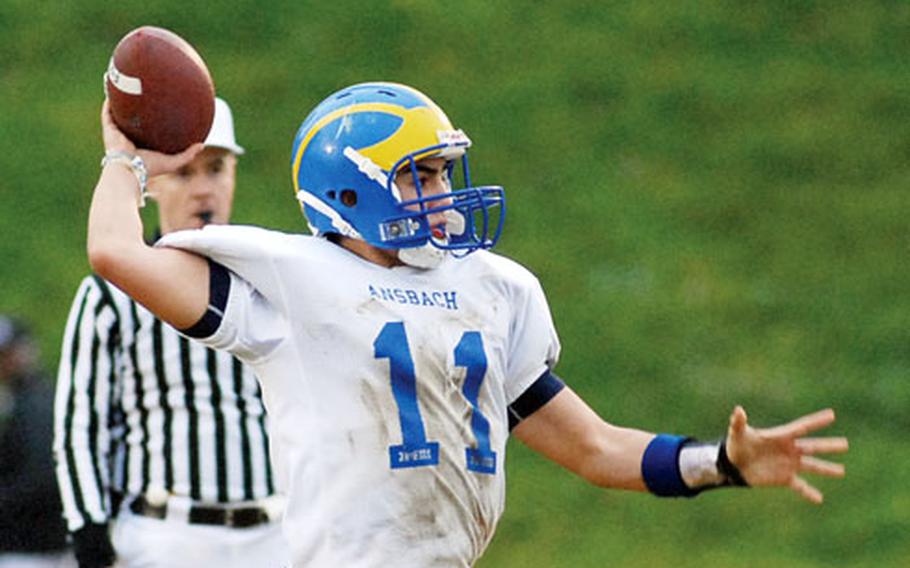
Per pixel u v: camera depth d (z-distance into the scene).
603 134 50.59
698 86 52.78
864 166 50.19
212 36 54.41
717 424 40.34
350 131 15.32
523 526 37.09
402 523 14.98
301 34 54.31
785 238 47.22
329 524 14.91
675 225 47.34
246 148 49.12
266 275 14.91
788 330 43.88
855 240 47.28
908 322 44.28
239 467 21.05
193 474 20.97
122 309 20.94
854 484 38.88
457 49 53.88
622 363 42.25
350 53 53.62
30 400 27.45
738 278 45.56
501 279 15.78
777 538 36.97
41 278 44.56
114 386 21.06
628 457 16.14
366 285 15.16
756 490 38.81
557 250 45.88
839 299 45.00
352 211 15.33
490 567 35.53
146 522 21.02
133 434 21.11
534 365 15.95
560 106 51.56
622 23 55.47
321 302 14.95
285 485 15.26
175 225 21.64
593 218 47.19
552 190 48.19
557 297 44.25
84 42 54.44
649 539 36.81
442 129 15.39
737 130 51.25
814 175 49.72
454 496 15.18
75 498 20.64
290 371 15.00
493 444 15.47
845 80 53.56
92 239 14.54
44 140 49.72
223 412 21.05
